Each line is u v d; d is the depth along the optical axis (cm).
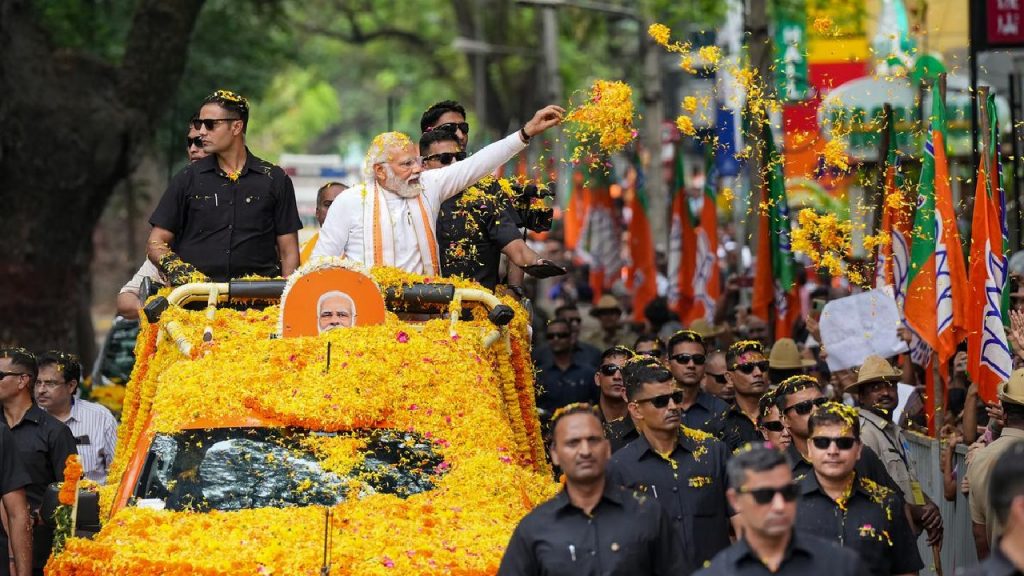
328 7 16138
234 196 3048
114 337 5284
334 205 2834
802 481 2194
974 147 3584
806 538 1708
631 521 1898
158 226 3048
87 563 2067
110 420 3347
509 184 3100
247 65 9775
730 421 2991
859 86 4784
